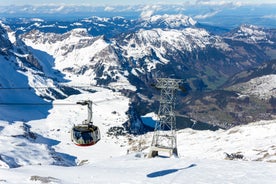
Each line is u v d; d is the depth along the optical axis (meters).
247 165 60.78
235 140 161.00
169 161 69.06
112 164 72.94
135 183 50.12
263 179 51.06
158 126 115.94
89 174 56.00
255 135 163.12
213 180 51.38
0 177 49.56
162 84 113.25
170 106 115.31
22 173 52.94
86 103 48.00
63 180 50.31
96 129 47.25
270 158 106.06
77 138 45.97
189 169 59.28
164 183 50.16
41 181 46.94
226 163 63.66
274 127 166.50
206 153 143.75
